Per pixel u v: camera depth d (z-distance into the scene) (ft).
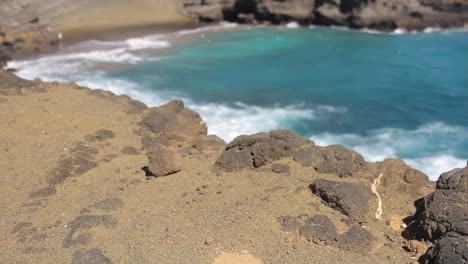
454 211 33.27
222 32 152.76
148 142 54.44
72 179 45.44
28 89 70.03
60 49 122.01
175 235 35.04
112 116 62.08
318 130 76.64
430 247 32.45
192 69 107.34
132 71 103.55
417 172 43.34
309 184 42.37
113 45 128.16
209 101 87.15
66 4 164.55
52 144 51.67
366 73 108.58
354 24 163.32
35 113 59.98
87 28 147.13
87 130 56.39
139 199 41.34
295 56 122.83
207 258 31.89
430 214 34.32
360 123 79.56
